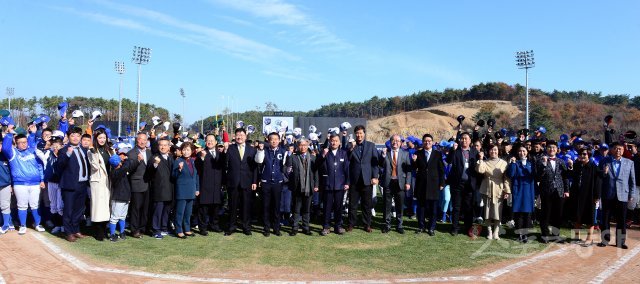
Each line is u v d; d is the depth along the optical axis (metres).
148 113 62.47
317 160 9.03
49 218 8.48
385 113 85.94
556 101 65.31
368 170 9.06
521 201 8.41
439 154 8.97
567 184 8.53
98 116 9.84
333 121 27.80
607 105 60.88
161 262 6.48
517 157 8.57
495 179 8.48
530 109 55.53
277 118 26.52
